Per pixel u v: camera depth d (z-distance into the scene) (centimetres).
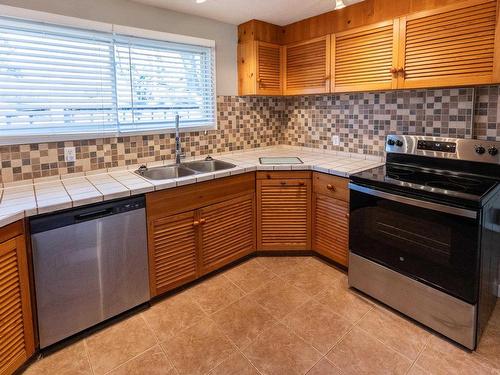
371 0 237
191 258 240
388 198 201
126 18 240
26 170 208
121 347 184
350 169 248
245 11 267
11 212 155
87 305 189
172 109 278
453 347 180
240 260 284
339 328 198
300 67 296
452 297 179
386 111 268
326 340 188
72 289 182
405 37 218
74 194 187
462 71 195
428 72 210
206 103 300
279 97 351
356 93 286
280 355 177
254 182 275
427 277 190
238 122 322
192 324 203
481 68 187
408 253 197
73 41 220
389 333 193
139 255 209
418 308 197
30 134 207
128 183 213
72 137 225
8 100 198
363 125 286
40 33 206
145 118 262
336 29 263
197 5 253
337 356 175
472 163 208
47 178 217
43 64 209
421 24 210
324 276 258
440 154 222
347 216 246
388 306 216
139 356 177
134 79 253
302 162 279
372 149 283
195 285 247
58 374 165
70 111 223
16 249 158
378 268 216
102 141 240
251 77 298
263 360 174
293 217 279
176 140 272
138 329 199
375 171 233
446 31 199
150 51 259
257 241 286
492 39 181
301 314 212
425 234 187
